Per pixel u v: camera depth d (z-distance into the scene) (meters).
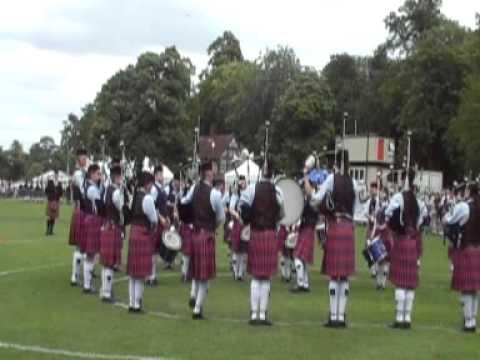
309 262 12.77
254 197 9.39
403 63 59.75
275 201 9.43
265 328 9.18
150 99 54.28
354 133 65.88
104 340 8.20
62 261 15.48
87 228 11.54
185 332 8.78
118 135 56.03
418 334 9.12
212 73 88.50
